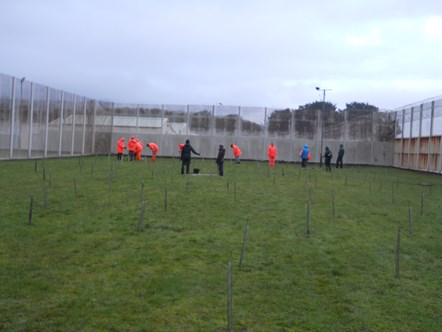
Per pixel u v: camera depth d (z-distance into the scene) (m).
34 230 9.99
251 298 6.78
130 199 13.91
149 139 44.06
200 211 12.64
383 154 42.72
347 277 7.91
